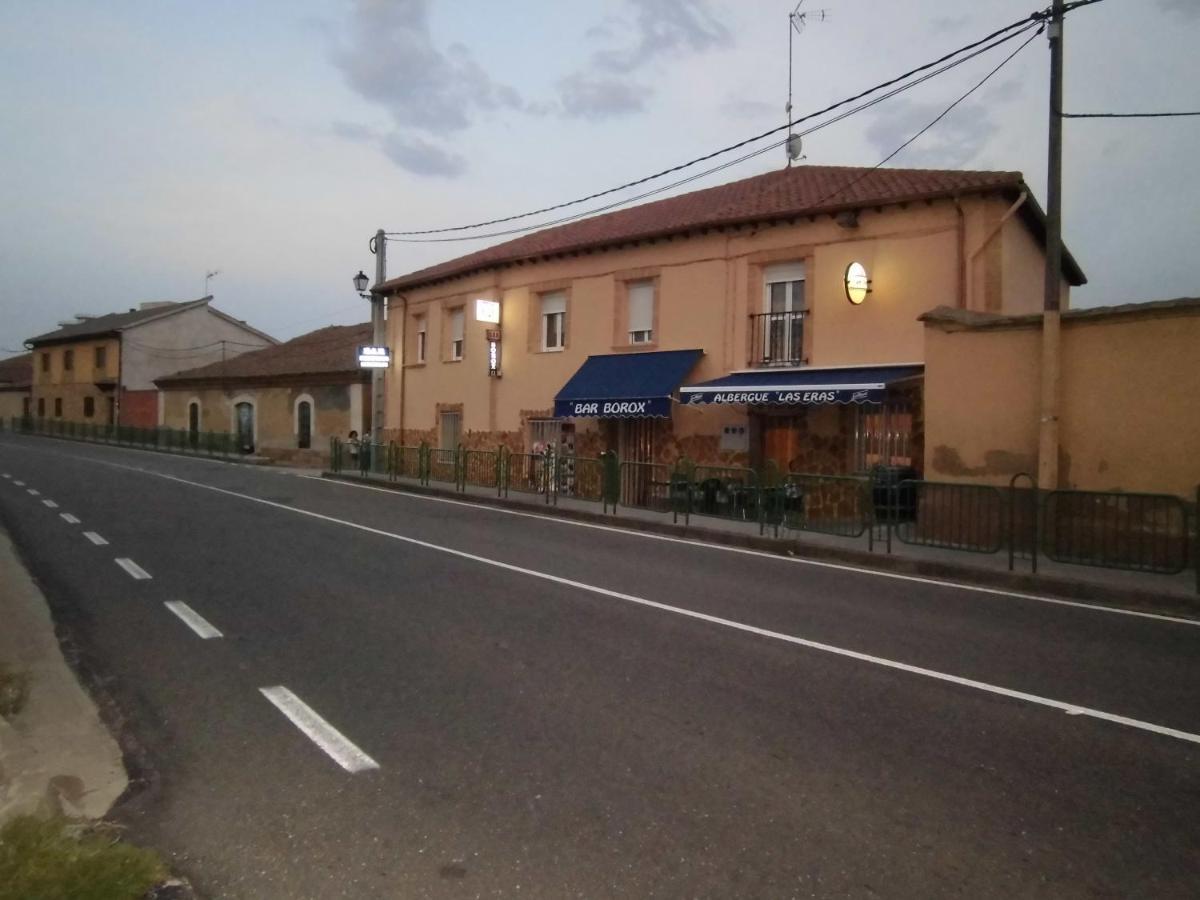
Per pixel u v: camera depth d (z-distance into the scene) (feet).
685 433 61.11
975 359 40.65
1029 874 11.91
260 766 15.48
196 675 20.75
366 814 13.62
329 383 108.47
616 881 11.66
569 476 61.77
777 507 44.91
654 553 40.47
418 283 86.53
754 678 20.70
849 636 24.97
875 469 42.47
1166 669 22.15
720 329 59.62
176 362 172.14
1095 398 36.96
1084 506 35.35
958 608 29.40
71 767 15.47
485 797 14.20
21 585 30.83
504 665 21.58
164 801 14.10
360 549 39.47
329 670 21.13
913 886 11.56
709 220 58.59
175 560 35.94
